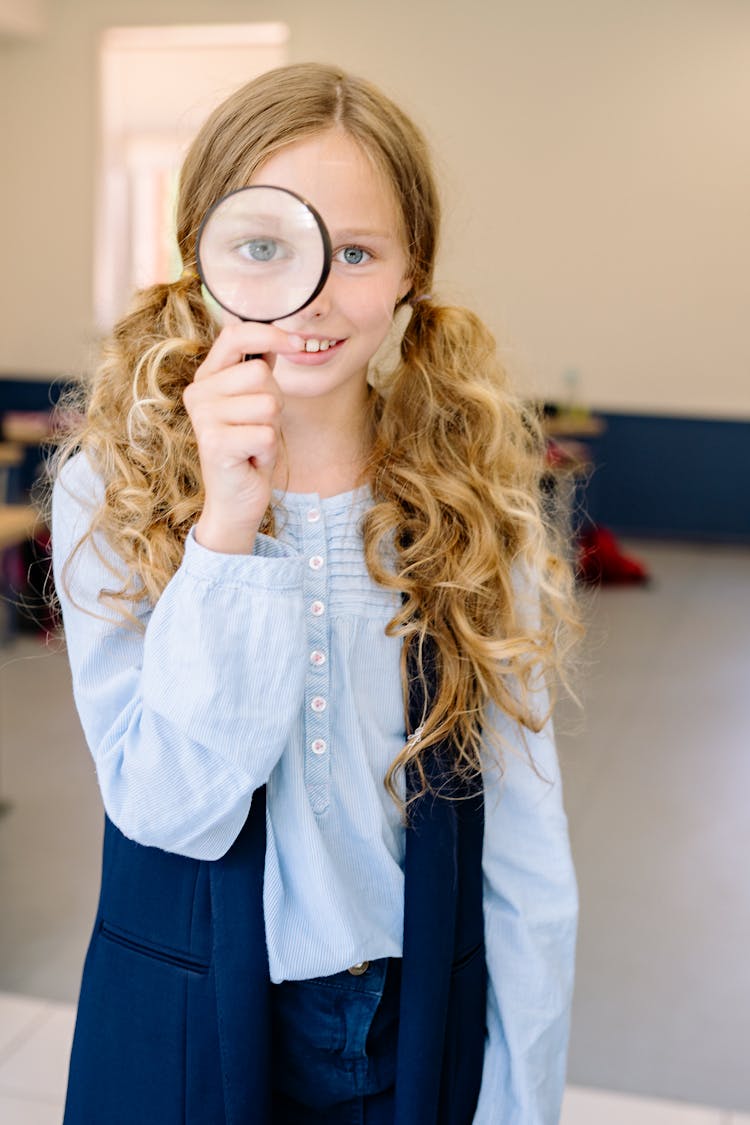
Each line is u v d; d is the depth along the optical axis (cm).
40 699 497
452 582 116
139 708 101
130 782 100
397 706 114
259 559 96
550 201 949
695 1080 258
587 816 400
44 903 322
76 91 977
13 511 437
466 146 952
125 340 120
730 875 360
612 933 321
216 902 107
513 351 148
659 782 434
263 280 94
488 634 119
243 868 107
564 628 129
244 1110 106
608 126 933
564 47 930
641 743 475
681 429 962
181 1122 107
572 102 935
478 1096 121
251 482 95
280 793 109
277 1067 114
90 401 120
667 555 919
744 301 938
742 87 911
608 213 944
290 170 104
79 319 1002
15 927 308
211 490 96
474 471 123
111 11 963
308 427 116
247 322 95
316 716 110
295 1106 116
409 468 120
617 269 950
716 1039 274
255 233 93
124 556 109
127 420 114
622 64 924
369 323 106
